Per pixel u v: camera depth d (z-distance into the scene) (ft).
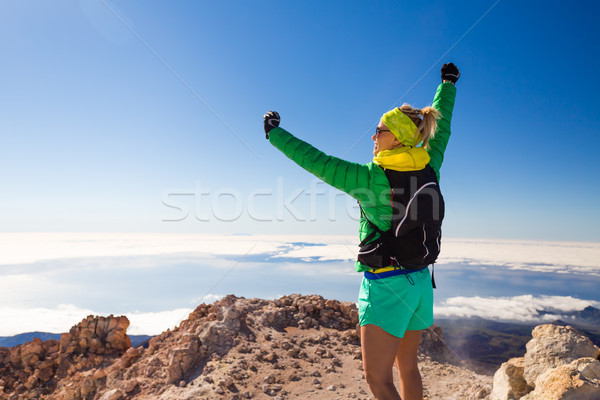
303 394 14.96
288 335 20.07
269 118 7.47
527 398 8.54
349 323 21.49
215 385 15.71
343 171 6.80
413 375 8.24
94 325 24.99
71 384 21.02
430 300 7.81
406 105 7.46
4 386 22.45
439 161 8.11
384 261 6.98
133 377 19.22
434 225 6.93
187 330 21.12
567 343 9.46
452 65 9.69
